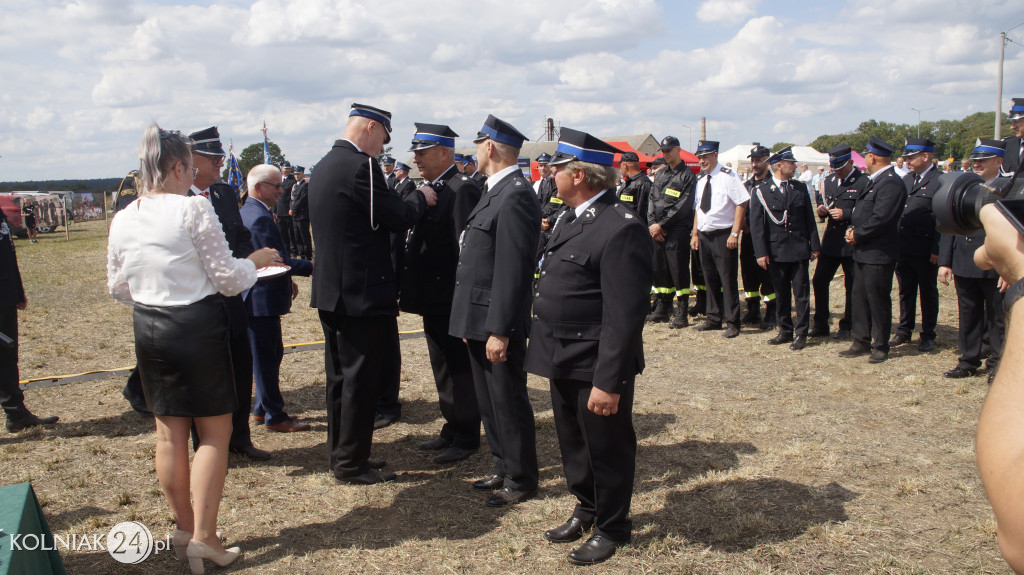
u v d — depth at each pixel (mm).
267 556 3088
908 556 2906
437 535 3248
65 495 3764
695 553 2984
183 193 2979
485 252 3521
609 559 2951
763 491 3562
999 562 2838
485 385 3736
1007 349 928
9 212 23656
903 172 12414
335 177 3480
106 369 6547
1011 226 971
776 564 2873
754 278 7691
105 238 24453
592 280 2820
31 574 2057
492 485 3754
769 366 6066
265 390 4680
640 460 4051
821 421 4594
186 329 2777
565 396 3020
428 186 4145
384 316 3637
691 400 5160
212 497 2922
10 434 4754
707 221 7191
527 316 3555
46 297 11062
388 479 3887
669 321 8156
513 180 3453
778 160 6598
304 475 3990
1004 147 5695
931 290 6230
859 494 3498
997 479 831
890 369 5777
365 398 3713
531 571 2906
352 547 3150
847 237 6070
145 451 4367
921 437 4254
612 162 2844
